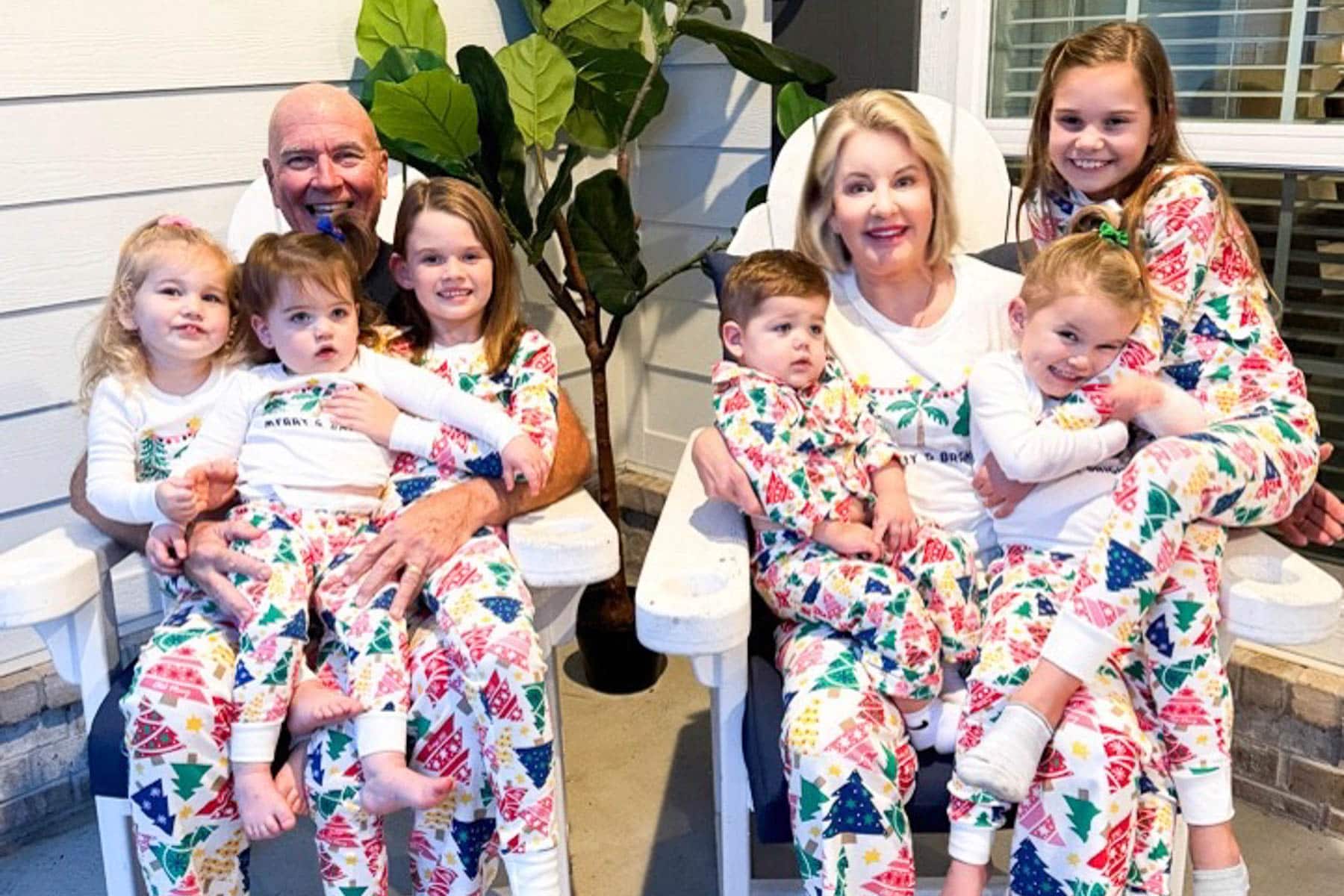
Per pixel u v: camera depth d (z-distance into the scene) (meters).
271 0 2.27
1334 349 2.14
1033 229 1.82
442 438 1.66
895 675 1.45
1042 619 1.46
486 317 1.77
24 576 1.51
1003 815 1.39
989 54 2.32
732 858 1.56
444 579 1.57
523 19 2.69
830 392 1.64
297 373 1.68
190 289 1.64
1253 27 2.03
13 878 2.07
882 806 1.36
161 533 1.58
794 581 1.55
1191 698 1.42
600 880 2.01
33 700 2.13
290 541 1.58
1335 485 2.20
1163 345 1.60
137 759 1.46
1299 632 1.38
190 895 1.50
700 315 2.85
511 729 1.50
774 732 1.46
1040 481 1.53
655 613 1.41
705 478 1.61
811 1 2.42
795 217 1.90
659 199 2.87
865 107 1.66
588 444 1.83
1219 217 1.62
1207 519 1.44
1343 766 2.02
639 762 2.34
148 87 2.14
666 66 2.76
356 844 1.51
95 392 1.71
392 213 2.10
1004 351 1.69
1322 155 1.98
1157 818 1.42
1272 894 1.92
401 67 2.23
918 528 1.61
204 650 1.52
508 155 2.26
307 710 1.50
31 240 2.06
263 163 1.96
